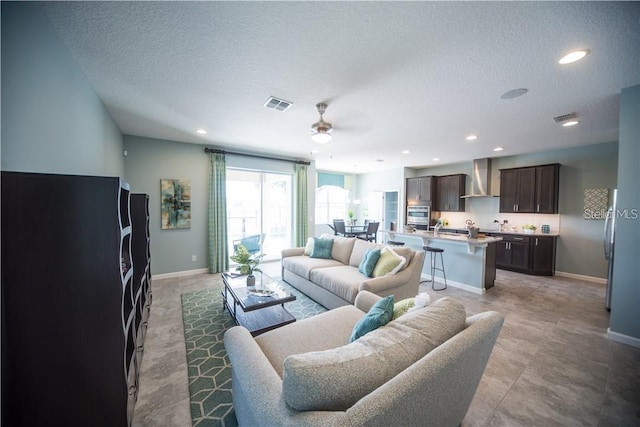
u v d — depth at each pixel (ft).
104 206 4.01
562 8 4.69
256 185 18.69
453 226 21.99
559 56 6.20
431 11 4.83
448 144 15.17
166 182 14.49
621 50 5.89
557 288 13.42
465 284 13.33
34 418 3.70
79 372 3.92
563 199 16.11
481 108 9.44
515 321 9.41
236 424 4.90
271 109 9.77
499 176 18.99
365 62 6.56
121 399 4.15
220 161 15.94
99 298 4.00
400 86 7.79
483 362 3.94
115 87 8.03
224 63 6.68
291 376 2.72
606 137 13.33
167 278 14.53
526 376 6.32
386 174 26.35
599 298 11.90
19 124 4.44
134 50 6.14
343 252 12.76
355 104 9.18
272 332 5.61
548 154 16.76
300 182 19.65
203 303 10.85
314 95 8.45
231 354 4.38
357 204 29.86
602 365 6.77
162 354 7.19
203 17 5.03
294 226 19.67
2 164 4.03
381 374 2.93
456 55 6.22
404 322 3.83
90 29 5.41
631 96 7.61
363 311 6.84
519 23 5.09
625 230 7.83
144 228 8.13
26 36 4.56
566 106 9.18
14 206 3.55
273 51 6.14
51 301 3.75
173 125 11.83
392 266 9.46
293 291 12.46
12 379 3.57
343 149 16.83
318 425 2.31
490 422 4.96
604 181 14.73
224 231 16.06
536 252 16.11
